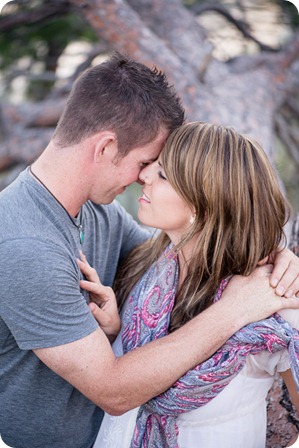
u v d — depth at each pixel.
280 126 4.11
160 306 1.79
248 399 1.72
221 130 1.69
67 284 1.61
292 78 4.18
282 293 1.67
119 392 1.60
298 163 4.20
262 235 1.69
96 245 1.97
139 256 2.06
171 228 1.77
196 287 1.75
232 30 4.55
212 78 3.67
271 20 4.33
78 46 4.66
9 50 4.29
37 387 1.80
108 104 1.71
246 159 1.66
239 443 1.71
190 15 3.96
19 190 1.71
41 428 1.85
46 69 4.61
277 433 2.05
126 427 1.84
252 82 3.82
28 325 1.60
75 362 1.60
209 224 1.68
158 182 1.73
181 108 1.83
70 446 1.92
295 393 1.77
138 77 1.76
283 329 1.65
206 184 1.65
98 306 1.85
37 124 4.06
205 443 1.71
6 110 4.00
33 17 3.80
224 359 1.64
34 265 1.57
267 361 1.72
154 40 3.45
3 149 3.94
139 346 1.78
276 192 1.70
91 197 1.80
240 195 1.65
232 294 1.68
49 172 1.74
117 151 1.73
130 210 4.32
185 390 1.64
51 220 1.71
